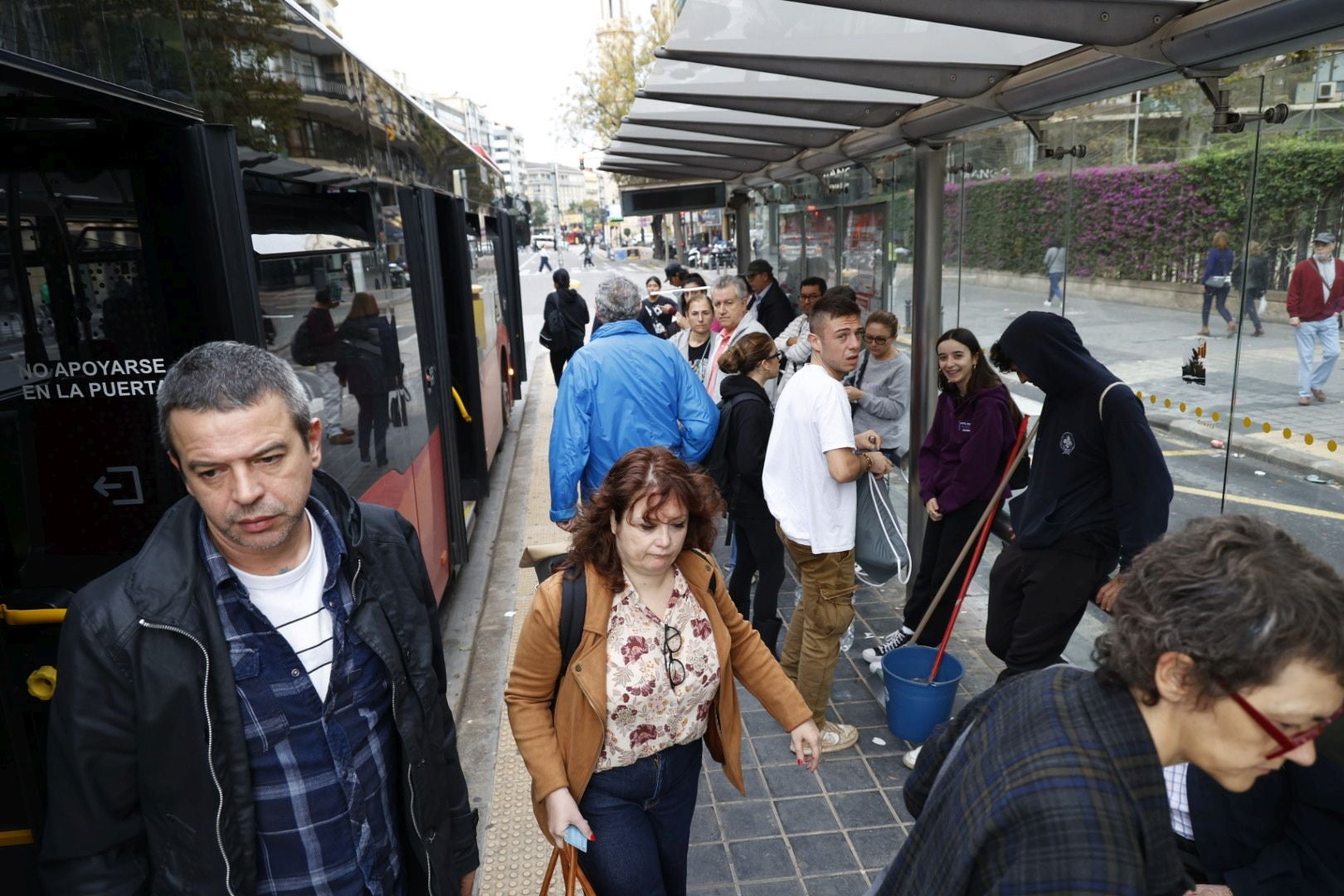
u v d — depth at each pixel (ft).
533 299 108.78
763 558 14.14
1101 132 13.19
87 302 7.48
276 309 9.41
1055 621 11.07
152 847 5.23
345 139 12.50
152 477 7.68
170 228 7.52
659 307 36.63
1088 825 3.69
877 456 12.67
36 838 7.64
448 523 19.60
